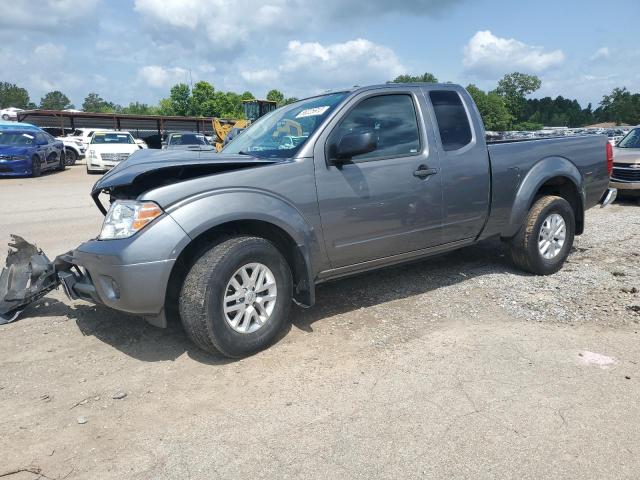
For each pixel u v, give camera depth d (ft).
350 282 17.44
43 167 66.23
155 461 8.49
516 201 17.06
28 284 14.01
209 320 11.30
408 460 8.37
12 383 11.08
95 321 14.37
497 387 10.57
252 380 11.09
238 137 16.29
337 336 13.20
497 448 8.64
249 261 11.86
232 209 11.61
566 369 11.30
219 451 8.71
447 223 15.55
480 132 16.29
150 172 11.42
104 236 11.63
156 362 11.98
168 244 11.02
